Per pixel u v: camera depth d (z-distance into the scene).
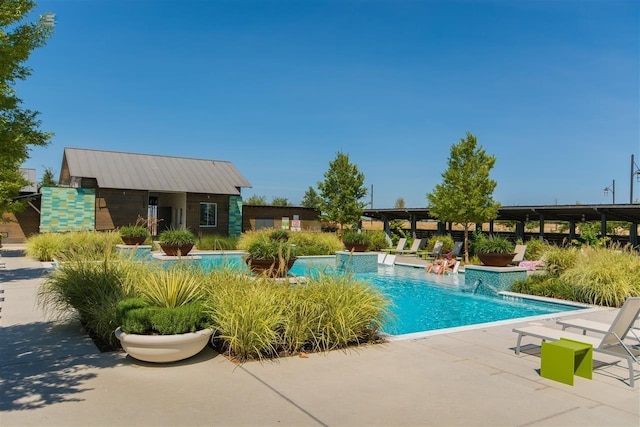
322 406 3.94
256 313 5.39
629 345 6.18
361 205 28.67
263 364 5.13
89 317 6.25
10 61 6.82
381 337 6.45
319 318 5.85
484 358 5.46
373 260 17.53
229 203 29.61
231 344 5.25
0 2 7.20
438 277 15.73
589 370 4.79
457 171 19.59
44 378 4.51
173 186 27.12
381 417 3.73
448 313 9.83
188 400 4.02
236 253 20.14
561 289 10.79
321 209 29.00
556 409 3.96
